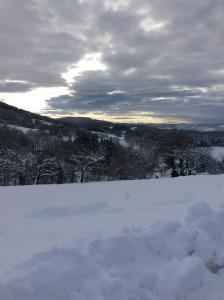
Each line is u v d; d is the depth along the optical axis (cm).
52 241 433
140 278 337
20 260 367
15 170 4169
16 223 529
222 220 470
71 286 309
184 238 406
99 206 640
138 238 389
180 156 4869
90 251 366
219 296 329
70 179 4641
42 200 693
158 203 663
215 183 895
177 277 338
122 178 4741
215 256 384
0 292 284
